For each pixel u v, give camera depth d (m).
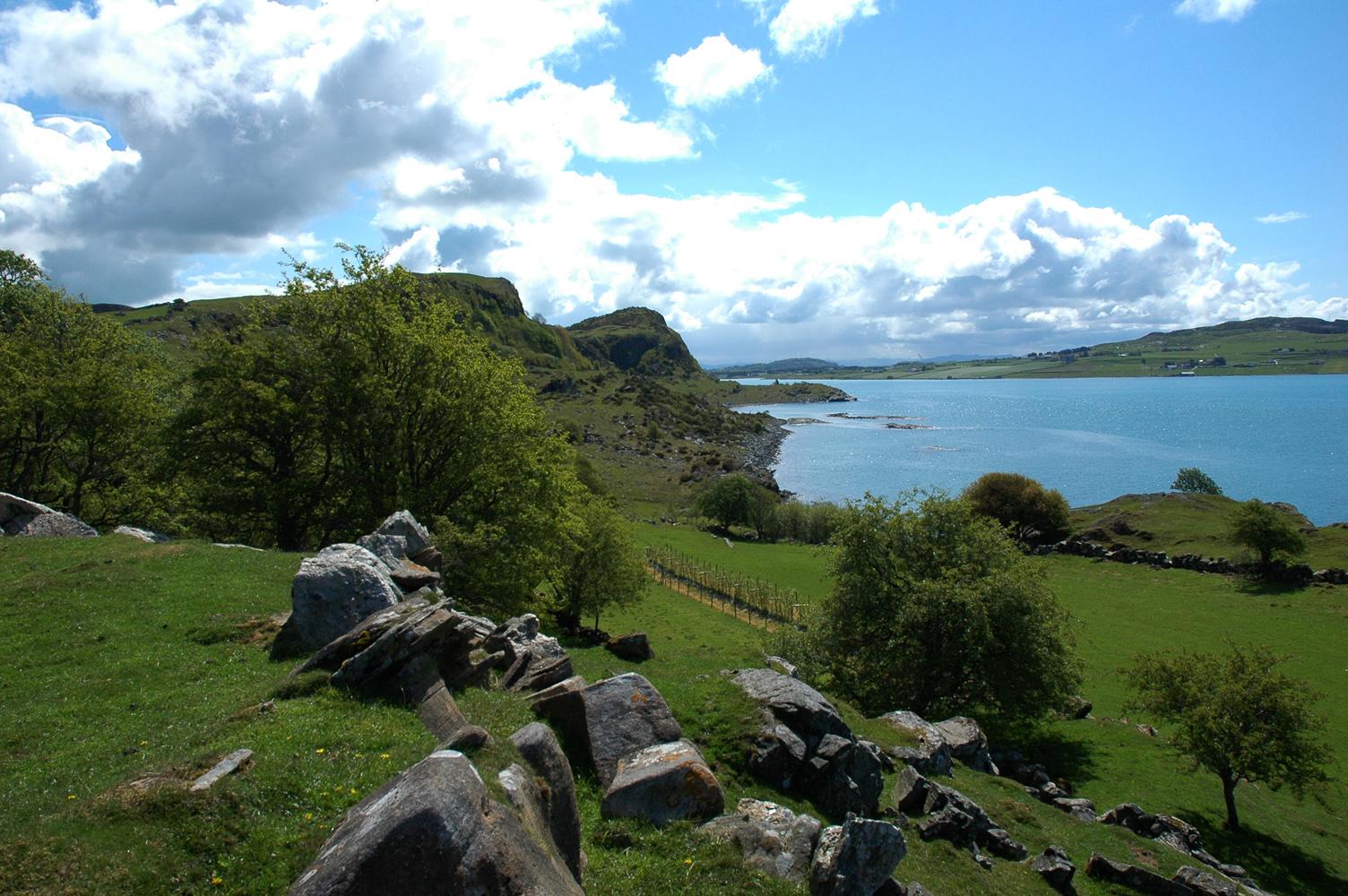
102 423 43.94
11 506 35.69
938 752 27.19
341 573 20.88
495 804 9.11
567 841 11.99
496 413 45.25
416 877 7.80
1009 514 111.62
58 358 46.06
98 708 17.00
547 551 43.59
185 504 46.44
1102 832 25.22
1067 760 38.22
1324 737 44.03
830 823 17.73
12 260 69.12
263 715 15.54
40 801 12.33
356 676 17.22
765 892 12.98
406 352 43.19
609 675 25.69
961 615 40.25
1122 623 69.75
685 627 66.06
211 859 10.79
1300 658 58.50
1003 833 21.47
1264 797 35.72
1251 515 84.25
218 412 41.62
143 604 24.41
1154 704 34.66
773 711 20.53
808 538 126.75
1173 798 34.19
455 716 16.05
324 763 13.46
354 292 44.09
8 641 21.23
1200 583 85.12
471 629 19.30
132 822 10.98
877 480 178.25
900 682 41.84
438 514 40.41
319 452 45.69
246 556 31.08
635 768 15.81
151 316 174.25
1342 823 34.59
